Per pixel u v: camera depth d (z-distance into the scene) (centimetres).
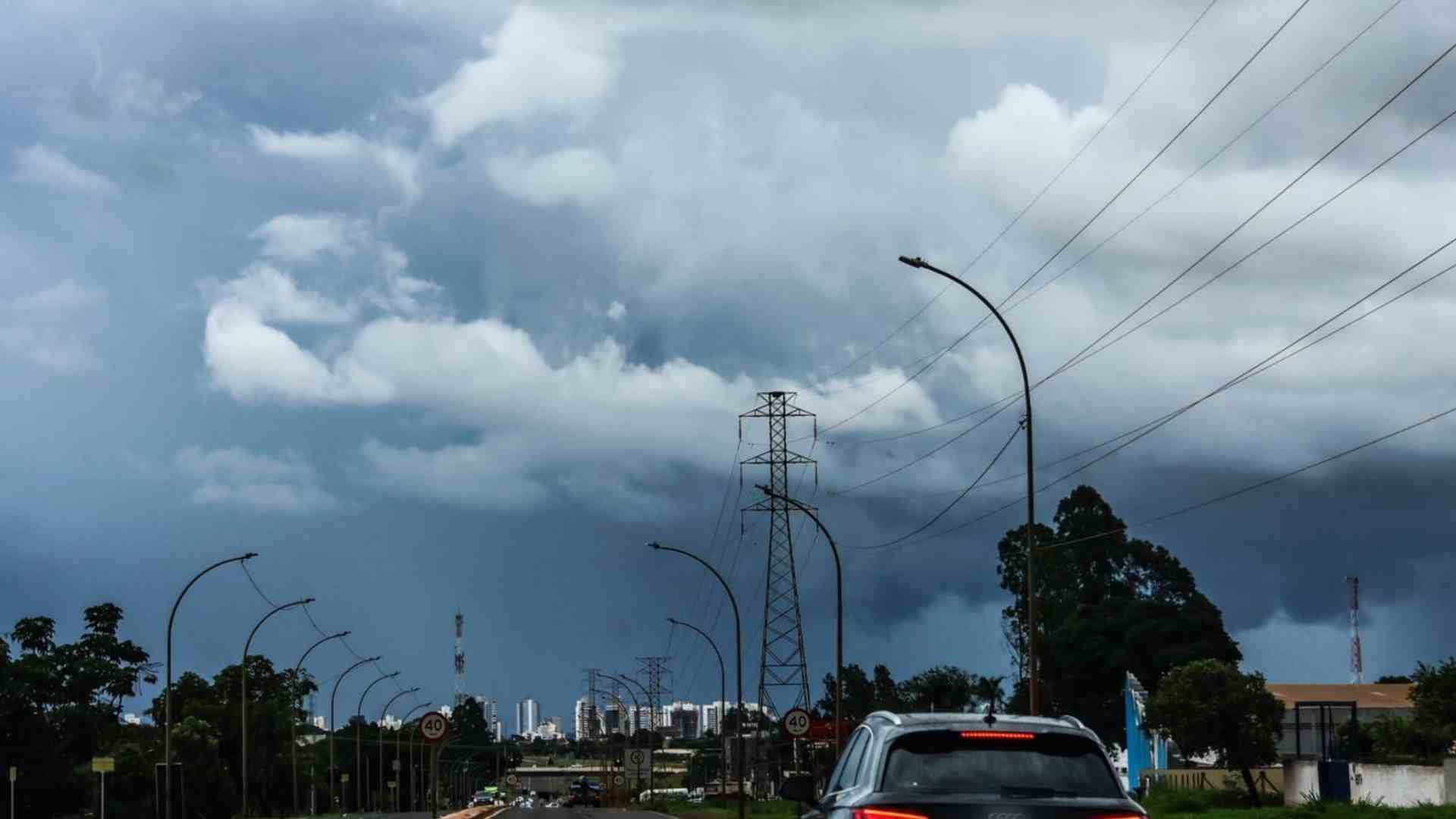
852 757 1253
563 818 6588
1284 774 6134
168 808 5231
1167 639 9444
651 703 11656
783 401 7200
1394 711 7262
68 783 8206
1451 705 5694
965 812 1020
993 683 10044
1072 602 10181
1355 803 4903
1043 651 9819
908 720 1138
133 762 9219
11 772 6219
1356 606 11350
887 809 1029
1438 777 5094
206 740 9975
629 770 10094
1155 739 8150
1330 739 6303
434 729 4166
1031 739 1100
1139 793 6756
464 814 6950
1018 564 10750
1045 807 1020
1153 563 10350
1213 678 6219
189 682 11219
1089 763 1092
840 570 5112
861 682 12306
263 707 10931
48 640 8744
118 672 8944
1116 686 9556
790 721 5234
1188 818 5009
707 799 9831
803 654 7075
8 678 8044
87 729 8575
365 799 15525
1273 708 6153
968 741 1099
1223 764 6388
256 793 10981
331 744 9125
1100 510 10488
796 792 1384
